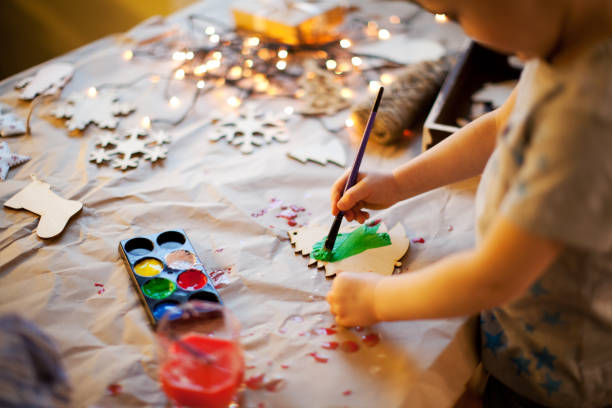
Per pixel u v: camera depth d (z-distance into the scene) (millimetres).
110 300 727
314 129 1073
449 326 698
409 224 858
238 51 1258
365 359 662
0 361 425
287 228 856
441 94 1041
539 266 507
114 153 991
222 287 754
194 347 623
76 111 1087
